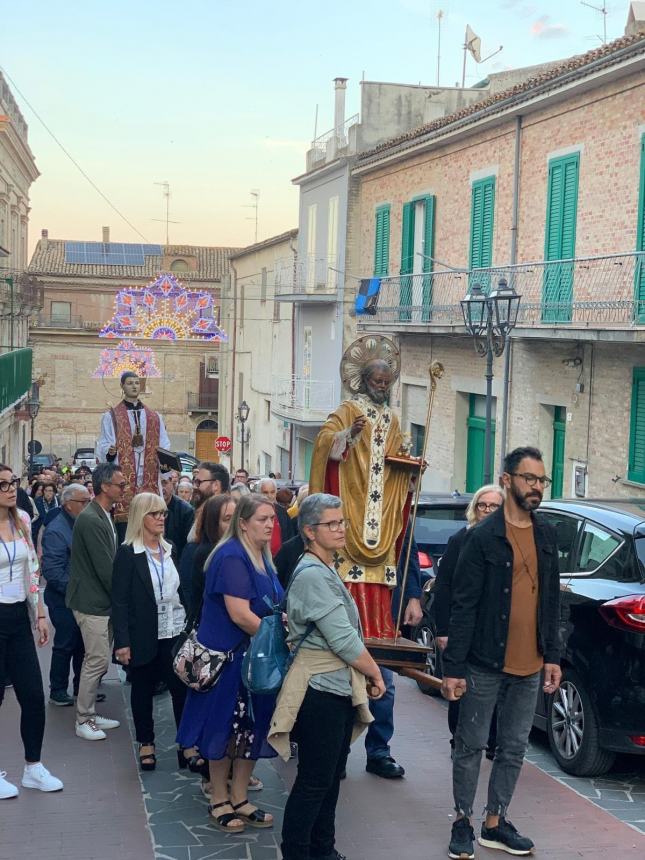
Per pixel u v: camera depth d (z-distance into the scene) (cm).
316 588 540
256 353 4406
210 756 613
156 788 704
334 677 541
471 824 627
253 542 634
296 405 3456
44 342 6309
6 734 832
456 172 2373
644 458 1677
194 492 937
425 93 3134
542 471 571
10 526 699
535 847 605
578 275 1844
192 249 6744
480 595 578
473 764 589
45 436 6338
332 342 3241
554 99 1917
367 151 2966
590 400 1825
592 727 711
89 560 823
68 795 689
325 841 575
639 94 1694
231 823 627
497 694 587
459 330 2188
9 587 686
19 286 3859
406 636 766
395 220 2753
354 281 3072
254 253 4450
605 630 710
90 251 6675
